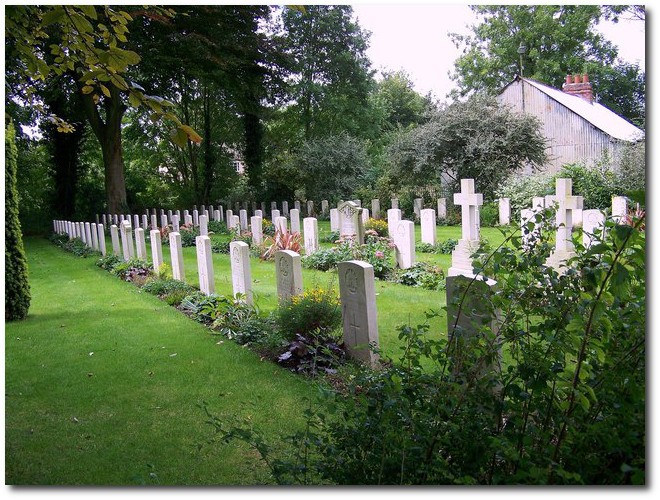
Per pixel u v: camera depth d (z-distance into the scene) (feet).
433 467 8.04
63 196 104.68
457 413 8.66
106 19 16.02
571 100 104.17
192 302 31.99
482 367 9.36
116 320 29.55
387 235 58.59
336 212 65.36
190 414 16.66
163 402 17.74
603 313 8.11
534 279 9.27
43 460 13.89
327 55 131.03
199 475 12.82
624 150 72.90
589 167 76.84
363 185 109.40
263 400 17.38
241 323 25.39
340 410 13.15
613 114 107.76
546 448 7.88
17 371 21.30
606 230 9.73
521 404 8.73
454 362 9.21
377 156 129.39
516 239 9.55
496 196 79.66
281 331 22.38
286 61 96.07
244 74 93.40
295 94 129.80
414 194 93.66
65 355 23.34
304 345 20.40
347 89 134.51
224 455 13.85
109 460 13.83
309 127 134.82
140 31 77.05
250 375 19.86
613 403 7.97
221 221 86.58
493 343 9.36
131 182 120.06
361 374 10.53
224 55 84.07
